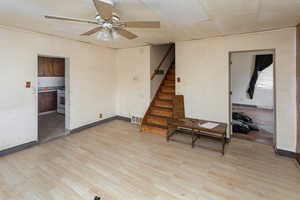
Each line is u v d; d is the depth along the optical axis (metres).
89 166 2.83
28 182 2.38
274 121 3.42
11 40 3.20
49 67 5.86
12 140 3.30
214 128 3.34
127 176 2.55
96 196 1.98
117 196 2.12
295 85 3.13
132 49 5.30
